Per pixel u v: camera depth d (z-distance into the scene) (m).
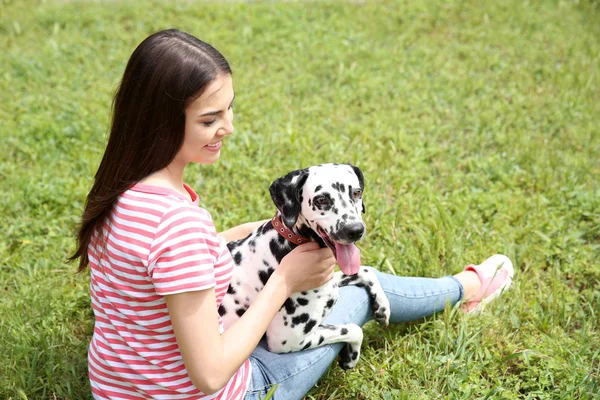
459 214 4.69
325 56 7.52
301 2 8.93
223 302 3.04
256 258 3.03
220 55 2.34
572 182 5.17
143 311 2.35
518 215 4.77
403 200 4.91
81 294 3.92
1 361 3.42
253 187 5.10
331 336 3.03
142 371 2.43
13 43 7.91
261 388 2.82
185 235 2.24
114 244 2.29
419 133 6.03
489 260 4.03
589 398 3.21
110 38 8.02
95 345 2.52
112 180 2.33
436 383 3.29
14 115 6.27
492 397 3.21
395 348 3.56
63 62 7.42
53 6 8.92
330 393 3.33
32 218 4.80
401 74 7.09
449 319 3.62
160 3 8.91
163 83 2.21
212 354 2.31
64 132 5.91
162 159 2.31
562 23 8.35
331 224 2.84
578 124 6.16
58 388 3.27
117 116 2.32
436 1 8.84
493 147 5.86
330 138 5.80
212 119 2.32
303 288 2.78
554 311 3.85
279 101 6.49
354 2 8.98
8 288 4.12
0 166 5.41
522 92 6.79
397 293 3.46
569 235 4.54
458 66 7.36
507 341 3.62
